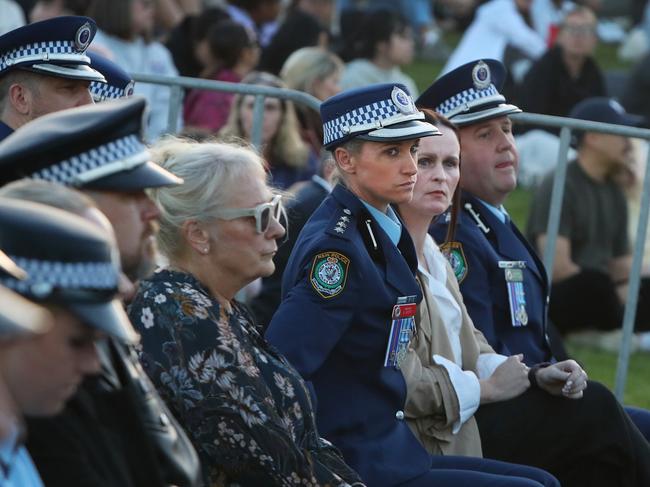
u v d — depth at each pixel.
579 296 21.22
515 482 11.07
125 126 8.08
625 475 12.41
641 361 21.52
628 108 32.84
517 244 13.78
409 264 11.80
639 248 16.42
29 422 7.18
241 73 23.39
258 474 9.23
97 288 6.70
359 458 11.01
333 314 10.93
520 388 12.41
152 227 8.47
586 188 21.41
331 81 20.14
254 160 9.70
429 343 12.15
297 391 9.91
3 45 11.95
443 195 12.23
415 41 49.44
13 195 6.95
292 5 32.84
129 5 21.59
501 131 13.88
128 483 7.55
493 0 37.97
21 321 6.02
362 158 11.42
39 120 8.00
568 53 31.72
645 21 49.72
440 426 12.01
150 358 9.12
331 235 11.15
